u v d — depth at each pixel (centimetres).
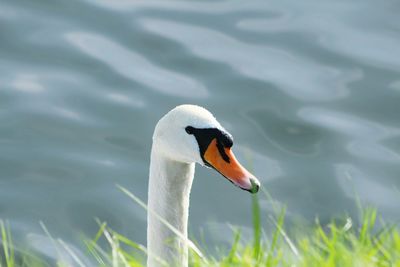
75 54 1686
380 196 1451
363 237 764
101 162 1514
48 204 1448
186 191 789
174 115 756
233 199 1445
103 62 1667
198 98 1608
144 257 929
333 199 1455
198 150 748
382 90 1634
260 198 1449
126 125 1575
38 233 1397
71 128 1566
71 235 1398
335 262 709
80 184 1479
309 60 1695
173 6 1805
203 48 1700
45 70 1661
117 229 1409
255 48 1716
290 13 1798
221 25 1764
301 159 1527
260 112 1595
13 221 1416
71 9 1784
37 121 1573
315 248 780
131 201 1449
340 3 1825
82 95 1614
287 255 746
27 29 1736
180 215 791
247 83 1639
